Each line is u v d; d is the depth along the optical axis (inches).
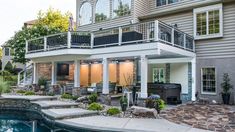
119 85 687.1
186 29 608.1
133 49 486.0
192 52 578.6
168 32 490.9
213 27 564.1
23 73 944.9
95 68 812.6
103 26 733.3
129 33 515.8
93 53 570.3
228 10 547.5
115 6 707.4
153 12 689.6
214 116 379.9
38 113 465.1
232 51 536.1
